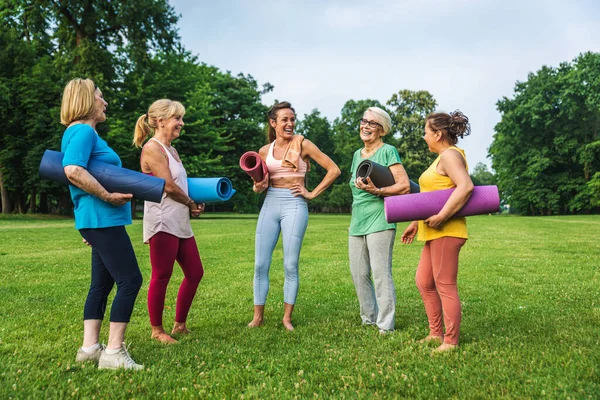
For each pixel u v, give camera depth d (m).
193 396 2.35
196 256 3.72
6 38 27.19
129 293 2.83
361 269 3.91
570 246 10.56
